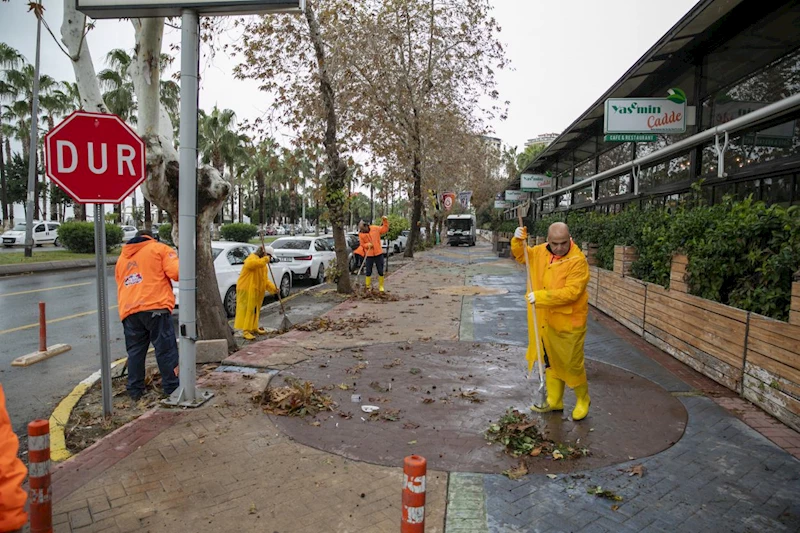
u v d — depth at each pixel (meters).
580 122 17.25
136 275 5.27
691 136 11.52
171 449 4.09
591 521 3.14
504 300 12.19
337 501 3.35
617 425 4.62
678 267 6.83
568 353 4.59
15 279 16.58
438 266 22.48
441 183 31.75
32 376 6.45
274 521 3.13
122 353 7.55
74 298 12.63
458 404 5.16
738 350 5.39
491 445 4.21
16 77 42.41
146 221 33.12
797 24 8.81
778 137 9.24
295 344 7.62
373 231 13.26
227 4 4.72
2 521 2.06
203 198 6.96
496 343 7.80
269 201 89.56
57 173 4.40
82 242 25.48
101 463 3.84
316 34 11.80
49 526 2.57
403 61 19.08
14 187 52.38
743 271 5.73
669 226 7.77
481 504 3.32
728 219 6.17
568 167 24.16
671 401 5.22
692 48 11.49
